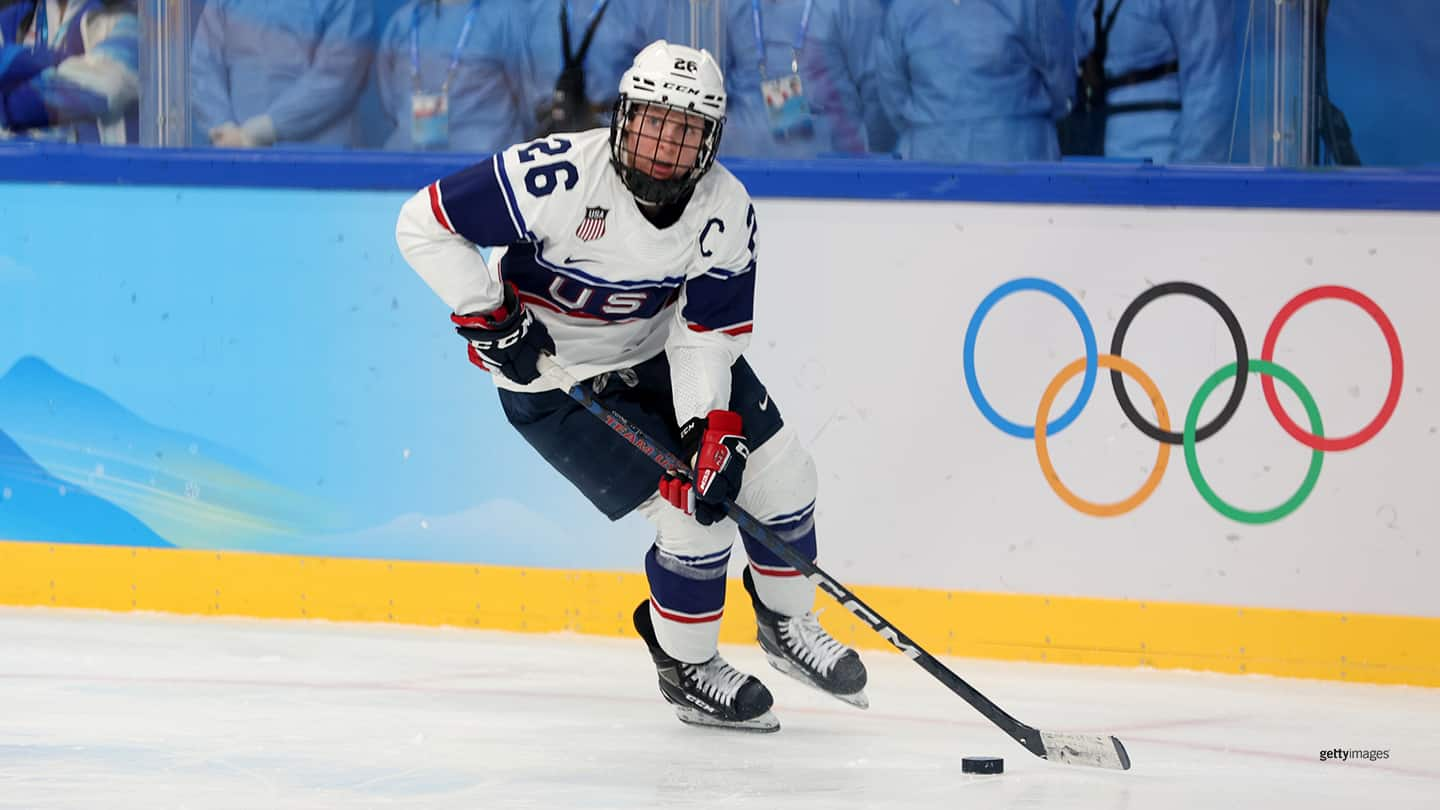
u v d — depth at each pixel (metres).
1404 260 14.31
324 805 8.24
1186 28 16.83
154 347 16.19
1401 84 16.30
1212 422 14.59
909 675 13.85
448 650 14.30
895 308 15.02
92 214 16.28
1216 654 14.55
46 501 16.42
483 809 8.29
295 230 15.94
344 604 15.86
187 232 16.12
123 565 16.27
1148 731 11.52
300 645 14.33
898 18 17.52
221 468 16.09
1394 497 14.38
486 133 18.19
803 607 11.09
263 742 9.98
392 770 9.22
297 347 15.95
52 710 10.94
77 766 9.11
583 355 10.67
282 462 15.98
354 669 13.14
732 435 10.14
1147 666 14.62
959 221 14.89
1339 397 14.43
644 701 12.04
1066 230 14.74
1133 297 14.66
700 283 10.35
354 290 15.84
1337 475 14.45
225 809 8.08
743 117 17.84
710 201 10.08
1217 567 14.59
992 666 14.52
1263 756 10.62
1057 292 14.77
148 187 16.17
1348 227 14.38
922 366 14.98
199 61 17.73
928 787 9.14
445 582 15.70
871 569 15.09
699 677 10.92
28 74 18.23
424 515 15.74
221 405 16.09
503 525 15.61
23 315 16.44
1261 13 16.48
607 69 17.89
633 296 10.36
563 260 10.12
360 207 15.83
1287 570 14.49
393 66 18.16
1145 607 14.66
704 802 8.62
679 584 10.63
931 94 17.58
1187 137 17.02
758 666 14.06
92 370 16.33
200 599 16.09
